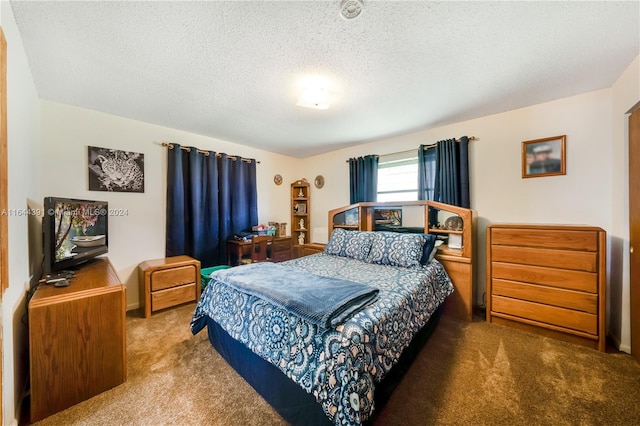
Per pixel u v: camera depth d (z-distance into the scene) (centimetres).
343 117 274
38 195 211
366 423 125
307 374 120
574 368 173
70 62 170
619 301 200
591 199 224
